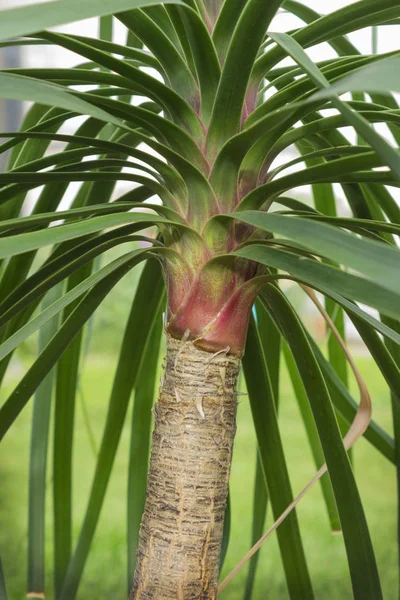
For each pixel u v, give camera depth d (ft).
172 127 2.33
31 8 1.89
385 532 6.26
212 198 2.39
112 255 7.25
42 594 3.18
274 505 2.98
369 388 9.46
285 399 9.46
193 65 2.49
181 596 2.45
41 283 2.48
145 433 3.27
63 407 3.19
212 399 2.45
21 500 6.83
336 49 2.95
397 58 1.86
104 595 4.98
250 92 2.50
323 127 2.42
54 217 2.32
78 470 7.82
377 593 2.66
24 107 7.50
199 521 2.45
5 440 8.29
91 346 8.95
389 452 3.10
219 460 2.47
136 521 3.25
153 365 3.24
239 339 2.48
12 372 9.59
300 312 8.75
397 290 1.82
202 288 2.42
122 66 2.28
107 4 1.95
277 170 2.53
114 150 2.46
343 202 4.67
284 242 2.35
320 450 3.48
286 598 5.10
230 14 2.37
